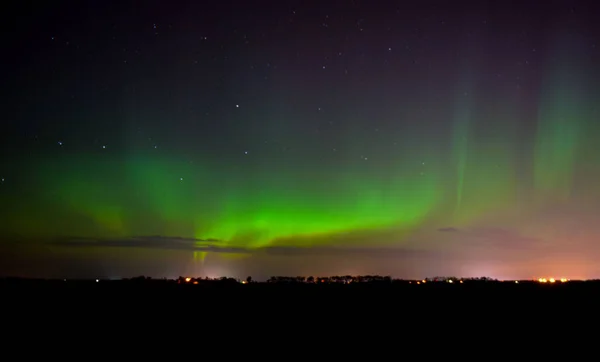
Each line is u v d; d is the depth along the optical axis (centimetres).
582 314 1474
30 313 1379
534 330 1298
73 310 1434
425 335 1258
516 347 1139
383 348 1141
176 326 1313
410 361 1037
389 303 1664
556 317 1441
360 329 1321
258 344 1160
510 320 1416
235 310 1522
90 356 1033
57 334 1191
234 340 1190
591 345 1156
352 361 1038
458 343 1184
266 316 1455
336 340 1206
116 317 1382
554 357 1066
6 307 1433
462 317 1461
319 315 1475
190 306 1557
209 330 1283
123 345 1126
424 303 1661
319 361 1030
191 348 1115
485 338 1227
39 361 991
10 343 1108
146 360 1019
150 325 1312
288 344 1163
